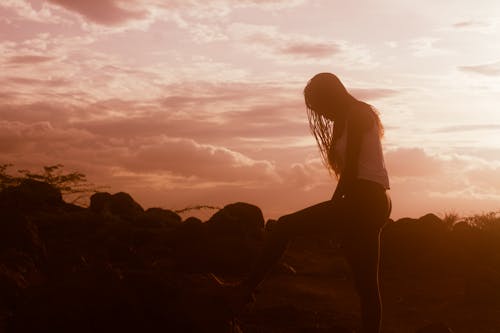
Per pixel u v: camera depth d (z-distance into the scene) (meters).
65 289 5.05
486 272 9.57
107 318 4.96
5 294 6.25
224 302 5.08
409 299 9.32
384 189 4.82
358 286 4.81
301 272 10.91
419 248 12.74
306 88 5.11
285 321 7.25
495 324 7.72
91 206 13.89
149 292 5.14
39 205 12.80
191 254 10.67
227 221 12.54
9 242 8.66
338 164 5.00
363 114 4.84
